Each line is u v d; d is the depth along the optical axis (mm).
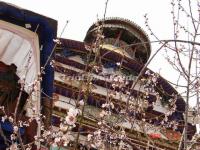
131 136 14227
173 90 24734
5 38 13148
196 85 10281
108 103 12516
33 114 12703
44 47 13664
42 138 12359
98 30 11445
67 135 9109
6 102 13125
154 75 14875
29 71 13148
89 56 10758
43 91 13938
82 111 9031
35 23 13344
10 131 12461
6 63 13391
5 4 12977
